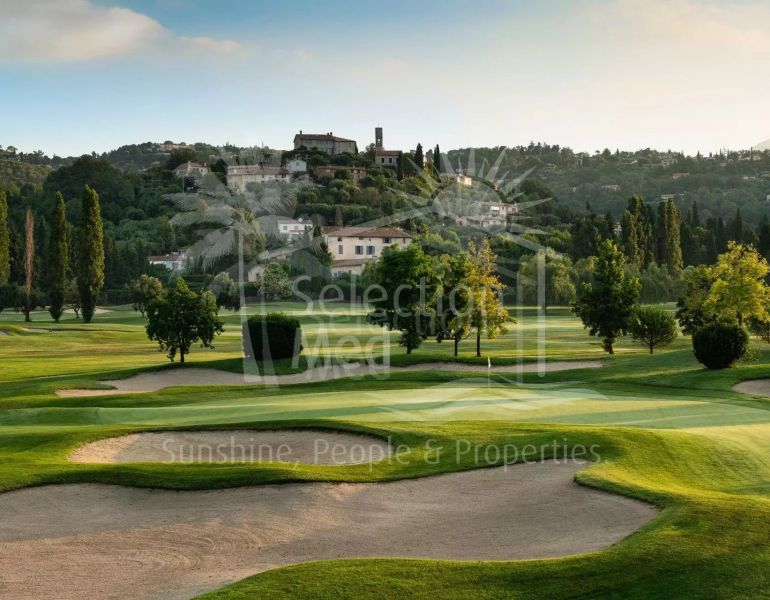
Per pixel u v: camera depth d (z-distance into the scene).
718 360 41.41
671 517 14.22
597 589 11.48
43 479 17.45
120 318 105.31
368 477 18.12
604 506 15.65
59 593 11.96
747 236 130.88
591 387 36.12
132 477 17.61
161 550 13.82
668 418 25.98
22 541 14.24
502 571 12.14
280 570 12.22
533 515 15.52
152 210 165.12
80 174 175.00
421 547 13.95
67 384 38.31
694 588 11.39
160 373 43.41
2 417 26.86
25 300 103.88
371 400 29.97
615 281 57.41
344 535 14.62
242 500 16.47
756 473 18.36
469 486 17.64
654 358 48.59
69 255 111.50
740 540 12.97
